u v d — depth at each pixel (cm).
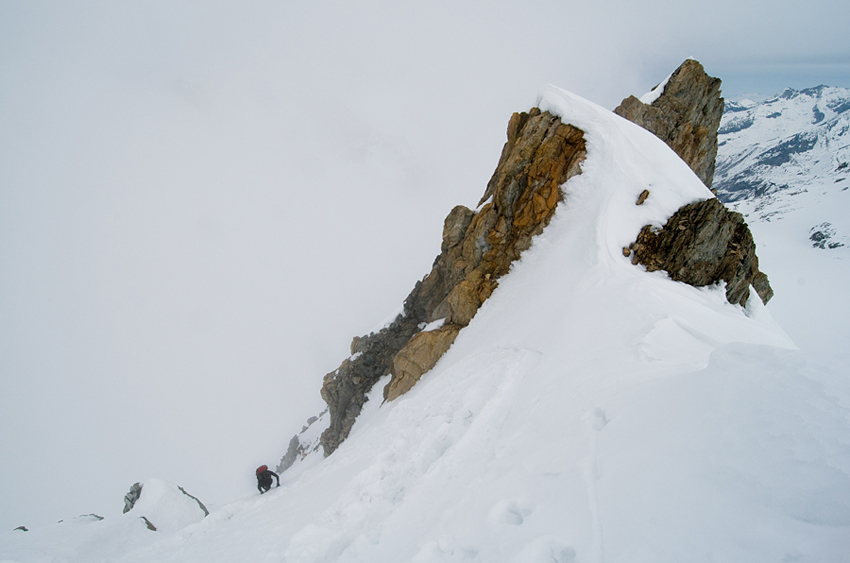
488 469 584
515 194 2186
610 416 522
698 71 2725
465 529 436
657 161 1839
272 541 777
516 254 2095
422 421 1038
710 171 2848
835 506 245
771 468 289
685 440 362
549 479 443
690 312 1126
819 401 311
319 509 855
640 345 821
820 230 7544
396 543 539
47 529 1170
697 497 303
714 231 1574
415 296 2928
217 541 949
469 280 2202
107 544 1112
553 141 2131
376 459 934
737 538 260
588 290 1384
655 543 286
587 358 871
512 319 1708
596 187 1894
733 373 396
